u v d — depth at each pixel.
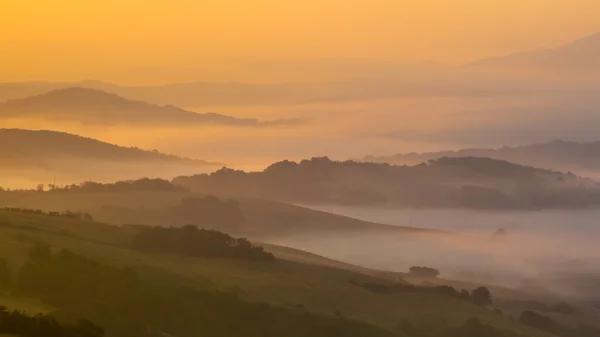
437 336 84.31
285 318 75.25
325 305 86.38
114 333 60.12
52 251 78.12
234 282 86.19
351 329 76.75
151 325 65.00
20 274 68.75
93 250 86.56
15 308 57.56
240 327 71.25
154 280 76.31
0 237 81.00
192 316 70.00
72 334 52.88
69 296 65.56
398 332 80.62
